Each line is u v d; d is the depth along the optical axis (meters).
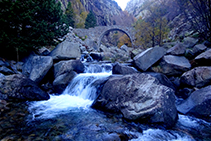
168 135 4.37
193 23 16.41
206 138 4.27
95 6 124.81
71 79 9.49
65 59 11.97
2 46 8.73
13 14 8.46
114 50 38.69
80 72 10.99
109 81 6.67
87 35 45.50
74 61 10.38
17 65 9.55
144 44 27.42
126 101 5.57
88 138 3.96
